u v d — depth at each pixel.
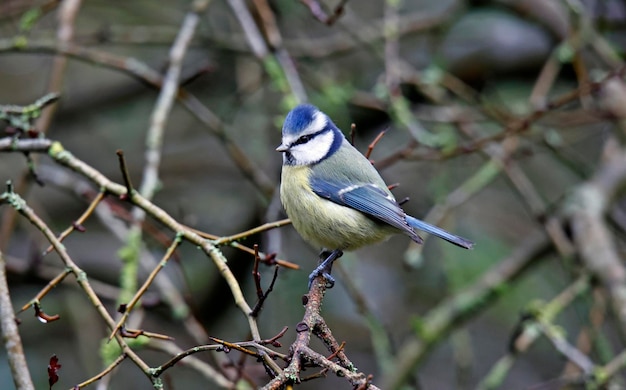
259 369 8.41
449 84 11.76
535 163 14.11
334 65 13.78
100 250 12.70
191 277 11.93
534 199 10.57
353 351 12.56
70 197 13.12
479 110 11.24
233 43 12.16
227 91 13.67
